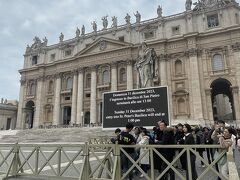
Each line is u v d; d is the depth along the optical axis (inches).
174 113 2004.2
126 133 376.2
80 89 2442.2
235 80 1859.0
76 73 2524.6
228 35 1943.9
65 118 2564.0
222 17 2006.6
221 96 2743.6
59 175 369.7
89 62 2456.9
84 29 2650.1
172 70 2098.9
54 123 2518.5
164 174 316.2
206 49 2009.1
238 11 2021.4
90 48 2471.7
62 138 1430.9
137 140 440.1
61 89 2610.7
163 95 537.0
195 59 2001.7
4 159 418.6
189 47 2039.9
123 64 2297.0
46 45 2869.1
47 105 2659.9
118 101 583.2
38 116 2642.7
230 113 2635.3
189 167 288.5
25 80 2878.9
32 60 2925.7
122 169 369.7
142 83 830.5
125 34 2377.0
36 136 1555.1
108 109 592.1
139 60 862.5
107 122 586.2
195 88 1953.7
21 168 402.9
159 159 349.7
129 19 2391.7
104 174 435.2
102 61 2383.1
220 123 388.8
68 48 2694.4
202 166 507.5
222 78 1909.4
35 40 2957.7
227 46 1935.3
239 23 1973.4
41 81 2731.3
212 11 2049.7
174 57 2114.9
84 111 2399.1
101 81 2368.4
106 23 2527.1
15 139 1528.1
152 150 312.8
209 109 1904.5
